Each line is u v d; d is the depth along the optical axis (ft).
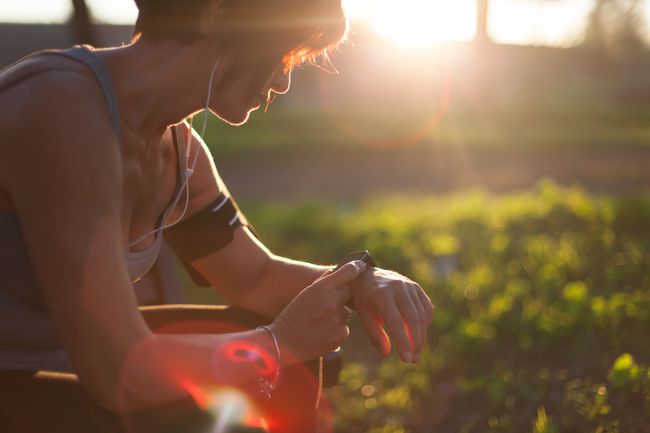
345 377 10.68
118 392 4.21
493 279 14.43
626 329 10.98
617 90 118.93
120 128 4.46
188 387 4.40
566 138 56.03
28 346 4.83
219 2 4.53
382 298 5.27
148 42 4.63
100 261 4.06
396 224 19.75
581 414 8.40
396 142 54.70
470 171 40.86
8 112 4.11
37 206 4.04
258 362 4.71
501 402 9.25
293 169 43.86
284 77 5.06
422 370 10.69
